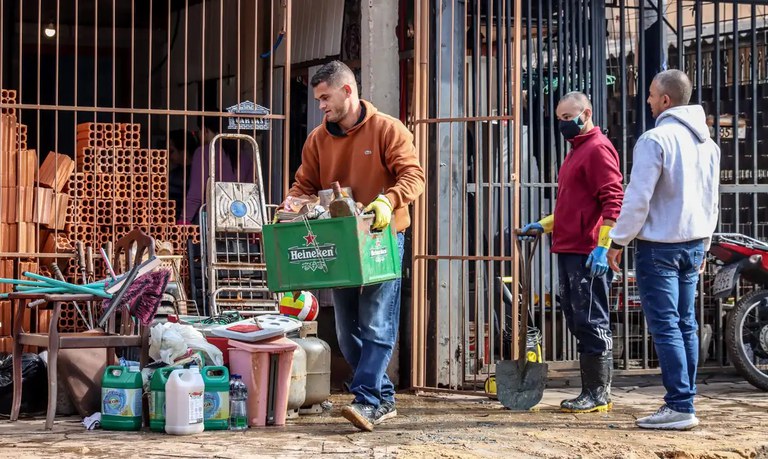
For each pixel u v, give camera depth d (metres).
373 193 5.55
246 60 10.09
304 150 5.79
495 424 5.84
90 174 7.57
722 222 8.77
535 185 7.87
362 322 5.54
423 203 7.39
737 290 8.05
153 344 5.74
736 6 8.12
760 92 8.73
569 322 6.43
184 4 11.27
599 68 8.23
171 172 9.60
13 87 11.56
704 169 5.74
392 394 6.01
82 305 7.36
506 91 7.96
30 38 11.64
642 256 5.73
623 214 5.62
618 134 8.61
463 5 7.66
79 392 5.84
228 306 7.34
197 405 5.38
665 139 5.63
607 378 6.43
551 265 7.88
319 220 5.03
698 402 6.98
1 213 7.21
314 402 6.24
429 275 7.60
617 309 8.17
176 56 11.34
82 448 4.87
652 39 8.51
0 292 7.16
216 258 7.29
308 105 9.16
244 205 7.29
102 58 11.77
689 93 5.84
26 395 6.00
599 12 8.24
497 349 8.02
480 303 7.61
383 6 7.79
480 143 7.48
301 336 6.41
